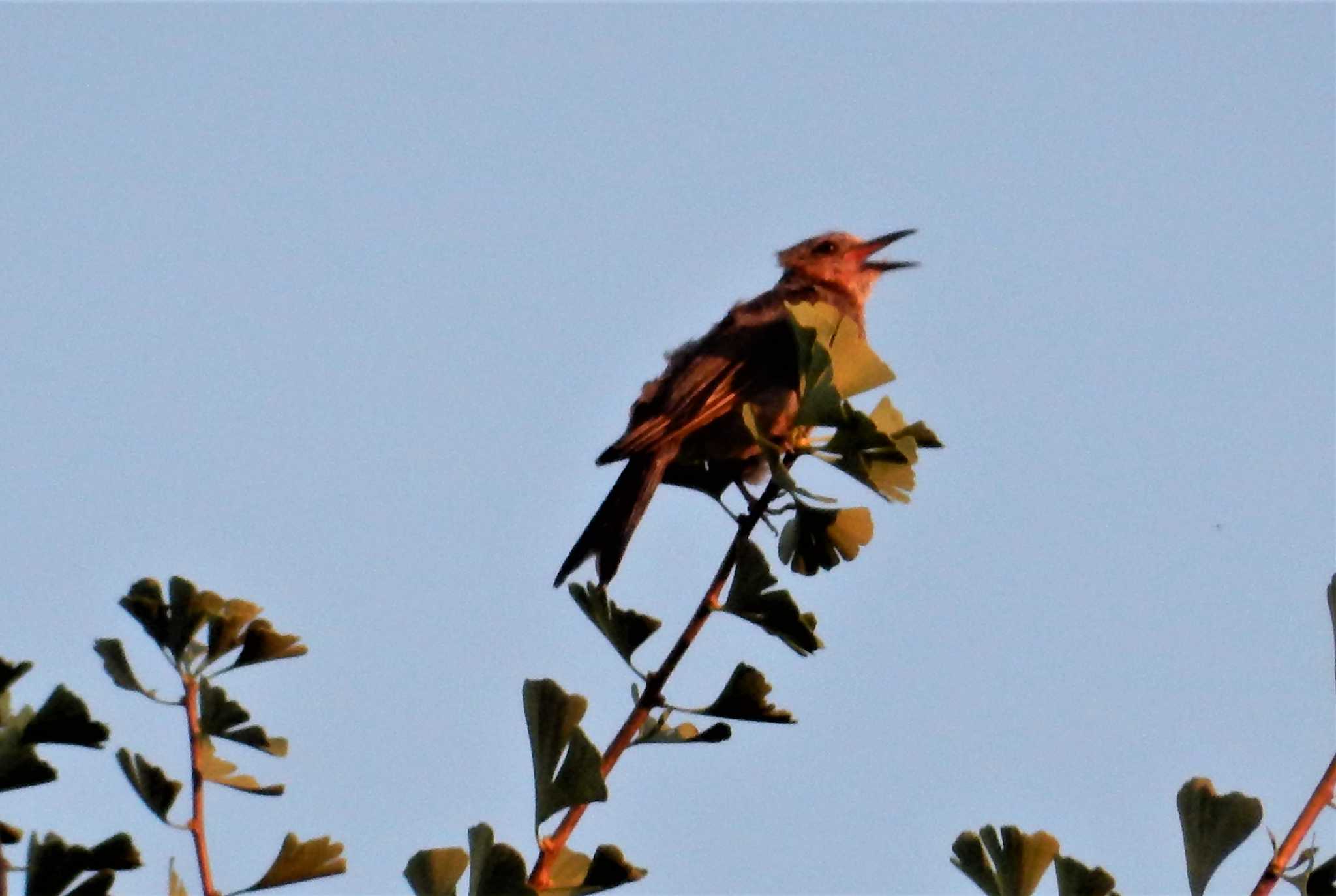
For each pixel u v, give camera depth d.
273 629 6.66
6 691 6.25
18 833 6.23
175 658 6.61
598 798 6.51
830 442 7.96
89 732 6.37
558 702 6.64
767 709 7.33
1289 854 6.55
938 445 7.85
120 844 6.11
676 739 7.37
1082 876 6.54
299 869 6.47
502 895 6.18
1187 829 7.07
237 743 6.62
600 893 6.59
